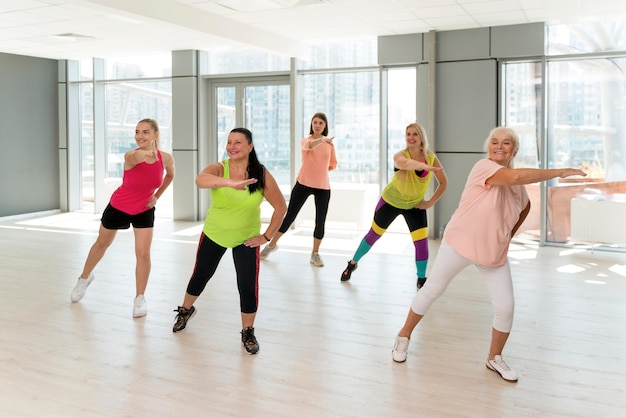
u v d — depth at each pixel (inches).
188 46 393.1
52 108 457.7
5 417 114.0
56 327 170.1
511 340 161.6
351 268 229.0
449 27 326.0
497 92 327.6
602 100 311.6
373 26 324.5
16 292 210.5
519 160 330.0
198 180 139.9
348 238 338.0
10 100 426.3
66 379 132.6
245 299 150.3
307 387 129.4
